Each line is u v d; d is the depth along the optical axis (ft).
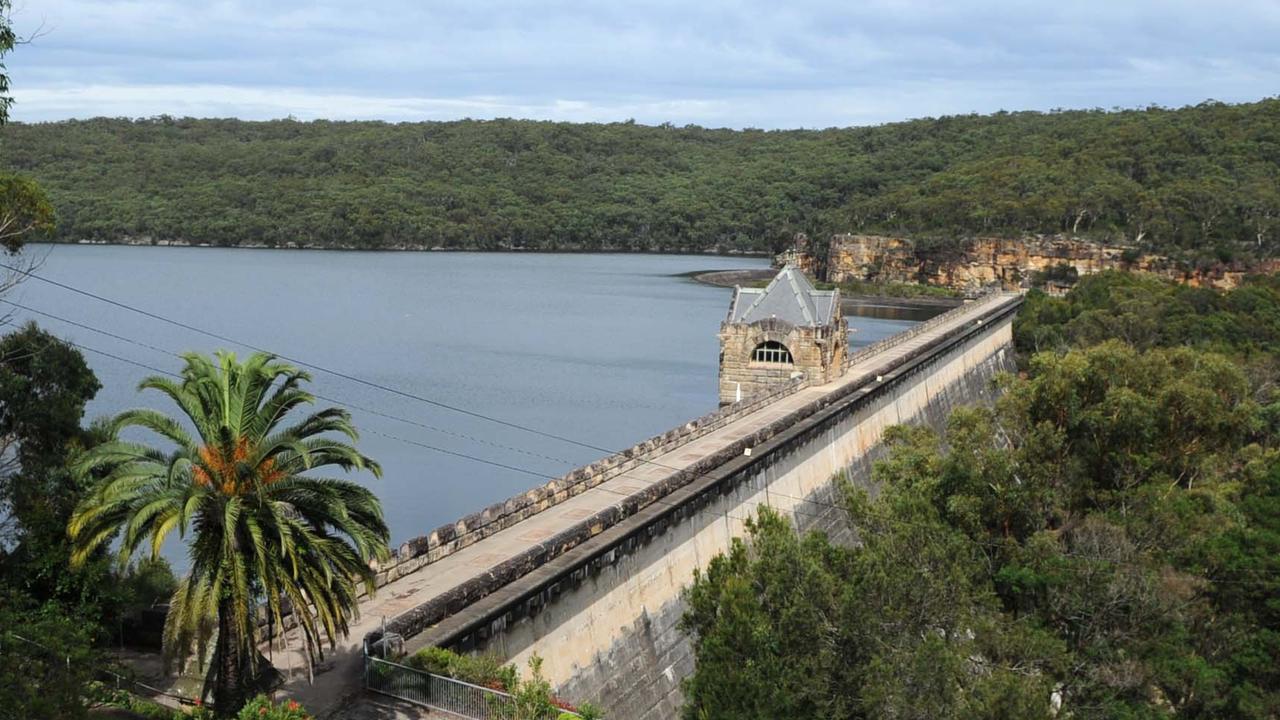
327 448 135.33
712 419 290.35
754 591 163.43
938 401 488.02
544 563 183.42
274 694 139.23
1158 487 231.30
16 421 168.55
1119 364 264.31
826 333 360.07
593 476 231.91
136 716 132.57
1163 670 184.24
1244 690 185.78
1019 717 148.87
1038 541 209.56
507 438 487.61
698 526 239.09
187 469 129.59
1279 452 274.77
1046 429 244.42
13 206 200.44
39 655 126.62
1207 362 308.81
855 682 152.76
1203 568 207.51
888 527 193.16
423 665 144.36
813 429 314.76
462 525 190.19
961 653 161.79
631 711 198.70
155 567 189.26
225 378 133.39
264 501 127.44
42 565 152.87
